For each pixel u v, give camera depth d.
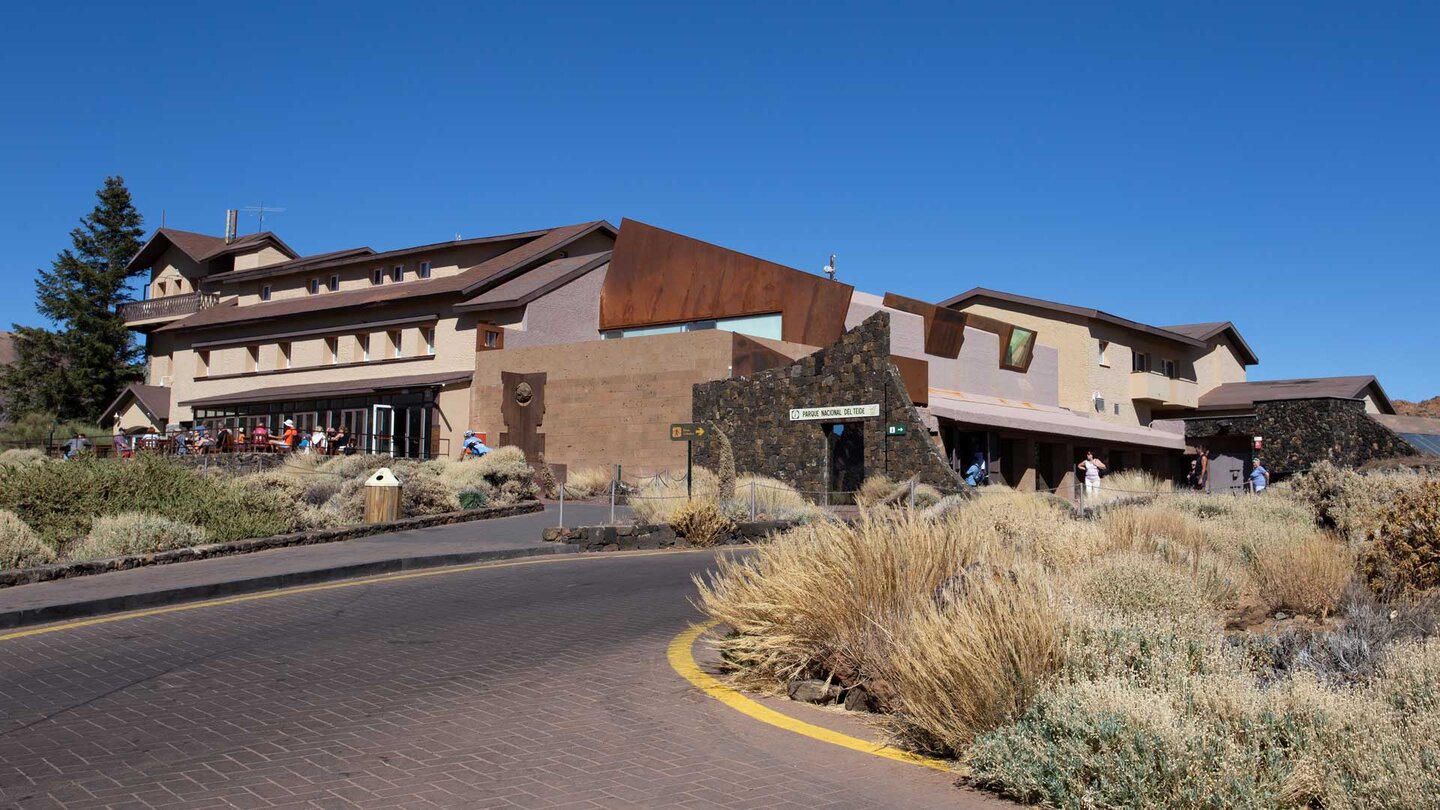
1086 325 45.38
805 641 7.49
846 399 27.23
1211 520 15.31
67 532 15.60
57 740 6.18
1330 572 9.24
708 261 34.44
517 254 40.62
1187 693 5.39
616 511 23.94
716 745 6.13
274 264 48.44
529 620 10.58
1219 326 54.25
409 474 22.23
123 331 59.44
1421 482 12.56
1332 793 4.42
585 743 6.15
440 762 5.75
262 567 13.70
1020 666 5.76
